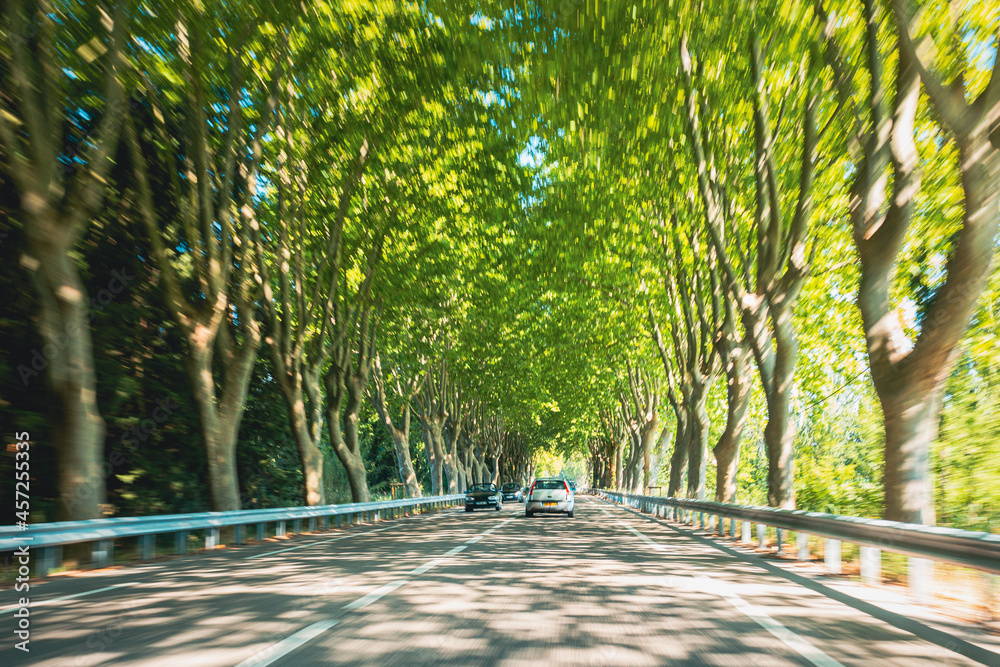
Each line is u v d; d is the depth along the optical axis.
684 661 5.19
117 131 12.60
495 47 13.69
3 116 11.19
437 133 20.44
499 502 34.91
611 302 34.22
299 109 19.66
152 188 18.09
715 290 23.50
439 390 43.72
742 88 16.67
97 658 5.16
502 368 43.66
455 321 34.53
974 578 8.80
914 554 7.91
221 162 19.06
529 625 6.38
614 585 8.66
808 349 27.91
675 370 36.69
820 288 25.91
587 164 20.62
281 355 21.45
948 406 16.58
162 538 16.58
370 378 37.03
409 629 6.19
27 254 11.96
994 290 16.39
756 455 37.22
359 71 17.19
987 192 9.44
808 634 6.05
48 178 11.57
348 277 26.94
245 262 18.28
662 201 23.44
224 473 17.12
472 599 7.67
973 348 16.27
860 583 9.07
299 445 21.80
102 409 16.50
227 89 17.47
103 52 12.79
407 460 38.16
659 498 26.39
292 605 7.30
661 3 13.09
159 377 18.66
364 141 20.86
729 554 12.50
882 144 11.55
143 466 17.83
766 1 13.71
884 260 11.12
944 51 11.91
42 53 11.48
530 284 30.14
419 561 11.23
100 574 10.07
